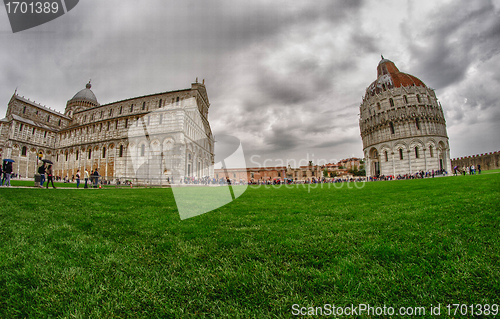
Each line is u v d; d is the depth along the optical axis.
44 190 14.34
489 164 62.81
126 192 15.17
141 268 2.78
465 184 14.38
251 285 2.37
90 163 51.97
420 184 19.11
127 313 2.00
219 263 2.93
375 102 63.56
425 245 3.31
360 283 2.32
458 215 5.14
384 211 6.39
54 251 3.31
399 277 2.45
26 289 2.34
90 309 2.06
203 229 4.57
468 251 3.00
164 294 2.27
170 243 3.64
